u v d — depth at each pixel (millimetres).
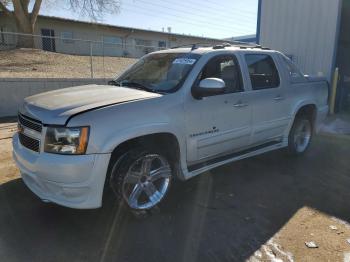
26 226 3412
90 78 11516
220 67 4258
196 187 4457
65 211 3730
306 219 3674
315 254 3043
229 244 3178
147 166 3580
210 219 3633
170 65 4230
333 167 5418
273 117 5012
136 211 3525
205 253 3033
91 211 3723
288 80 5270
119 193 3357
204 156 4137
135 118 3328
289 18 10664
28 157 3316
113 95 3596
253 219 3650
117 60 19703
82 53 27750
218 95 4109
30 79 10086
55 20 27312
